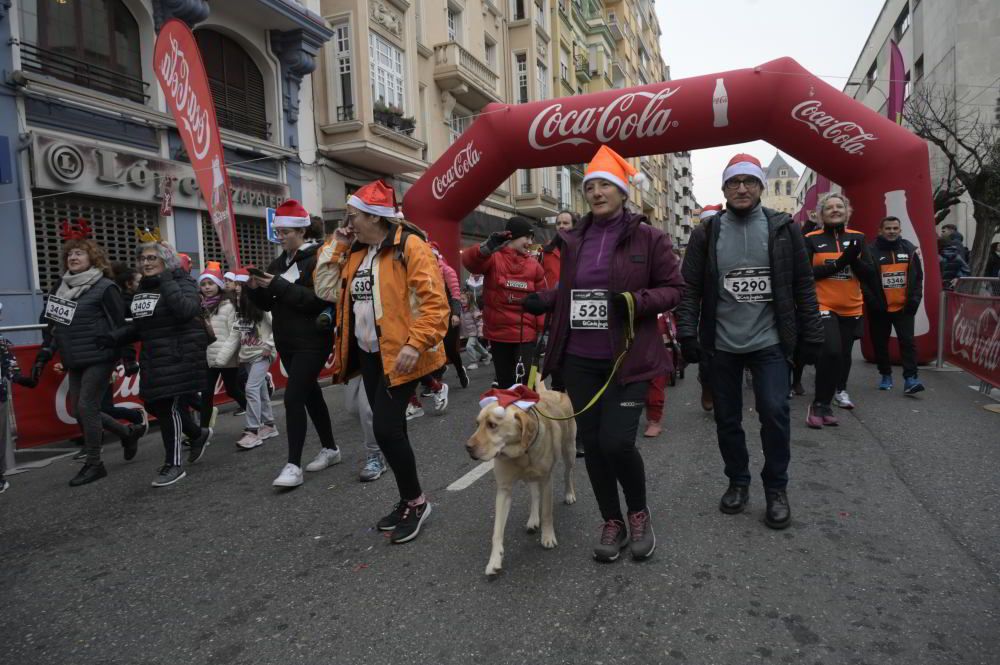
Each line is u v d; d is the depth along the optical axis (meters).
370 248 3.73
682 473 4.42
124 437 5.56
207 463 5.38
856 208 8.49
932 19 22.72
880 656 2.30
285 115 13.73
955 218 21.11
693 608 2.66
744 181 3.43
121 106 10.19
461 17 21.44
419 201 10.57
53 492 4.80
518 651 2.41
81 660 2.53
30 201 8.90
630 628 2.53
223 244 6.79
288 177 13.79
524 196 25.98
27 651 2.61
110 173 9.84
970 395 6.67
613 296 2.99
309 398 4.83
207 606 2.91
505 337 5.54
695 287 3.64
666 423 5.92
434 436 5.85
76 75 9.75
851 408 6.13
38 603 3.03
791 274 3.43
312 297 4.34
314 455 5.43
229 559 3.40
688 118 8.73
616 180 3.03
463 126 21.55
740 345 3.50
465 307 11.14
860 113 8.24
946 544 3.17
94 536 3.85
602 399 3.07
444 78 19.33
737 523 3.52
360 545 3.48
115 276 6.97
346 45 14.81
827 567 2.98
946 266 11.50
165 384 4.70
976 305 7.14
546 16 28.62
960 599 2.66
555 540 3.34
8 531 4.02
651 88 8.94
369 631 2.61
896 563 2.99
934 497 3.80
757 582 2.86
